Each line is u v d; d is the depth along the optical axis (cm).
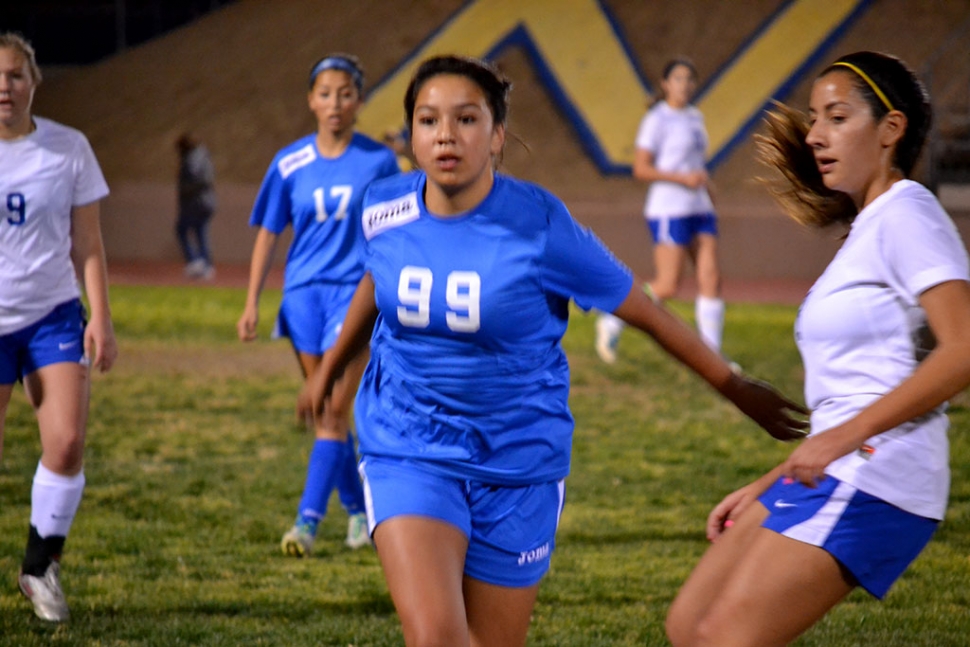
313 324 1983
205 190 6981
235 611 1644
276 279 6931
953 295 931
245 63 9412
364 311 1175
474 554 1111
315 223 1970
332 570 1845
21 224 1512
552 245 1056
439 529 1062
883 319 984
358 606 1669
